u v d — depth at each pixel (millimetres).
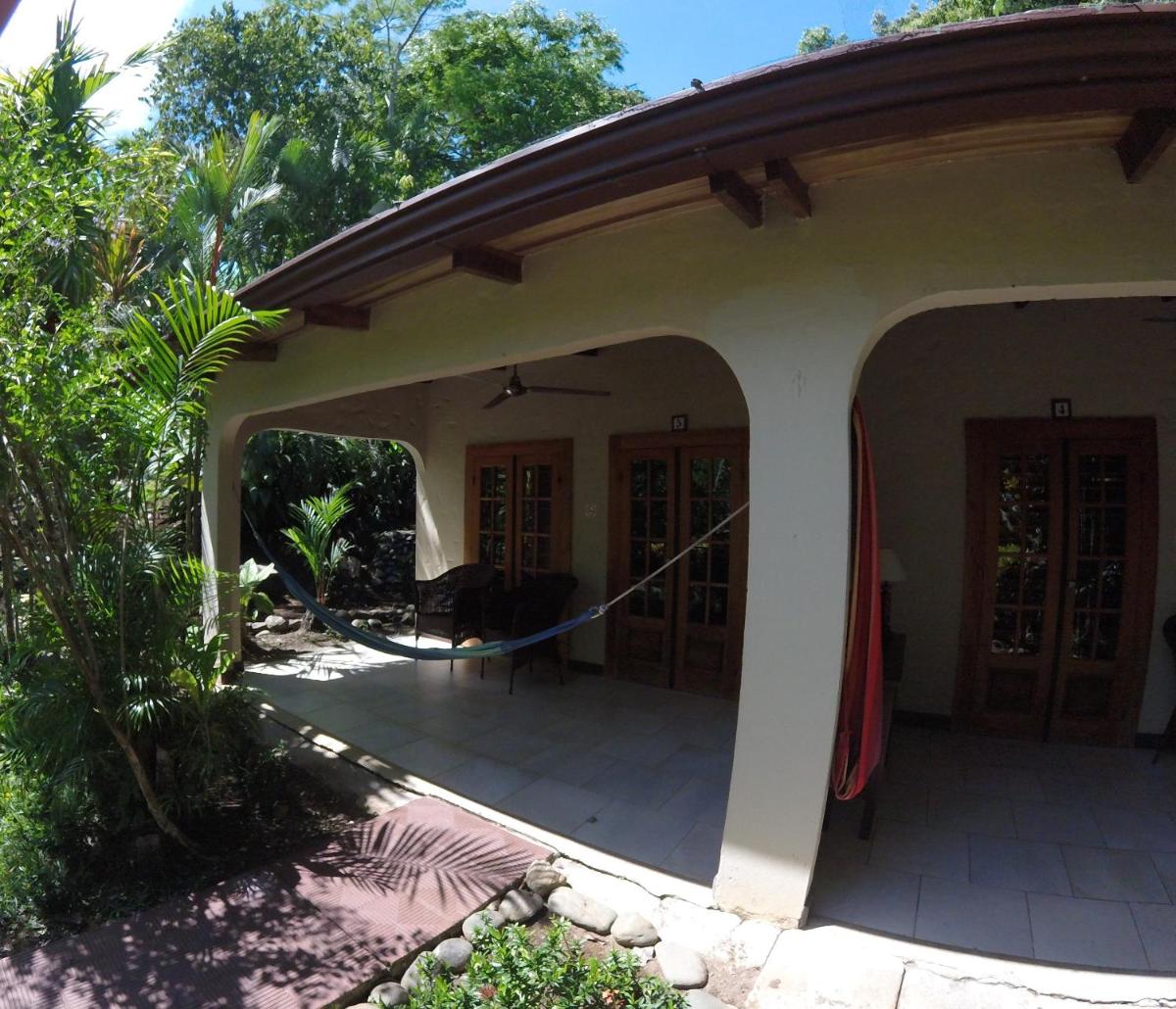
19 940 2676
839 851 3254
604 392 6145
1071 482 4539
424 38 16219
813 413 2658
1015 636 4684
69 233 3297
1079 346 4480
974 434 4699
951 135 2318
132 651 3252
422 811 3623
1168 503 4336
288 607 9094
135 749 3334
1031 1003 2287
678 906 2836
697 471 5680
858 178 2600
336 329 4789
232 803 3752
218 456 6094
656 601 5930
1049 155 2391
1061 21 1736
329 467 10320
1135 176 2248
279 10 13039
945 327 4770
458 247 3146
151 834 3301
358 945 2557
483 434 7176
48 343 3010
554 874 3027
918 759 4332
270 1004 2264
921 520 4848
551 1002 2160
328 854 3184
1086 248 2355
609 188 2516
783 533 2713
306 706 5363
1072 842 3328
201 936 2609
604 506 6160
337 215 10602
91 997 2285
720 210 2875
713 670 5602
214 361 3385
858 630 3020
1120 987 2357
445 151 15398
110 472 3320
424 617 6652
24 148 2816
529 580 6496
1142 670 4418
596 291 3230
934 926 2693
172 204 7039
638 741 4660
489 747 4523
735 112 2150
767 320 2752
